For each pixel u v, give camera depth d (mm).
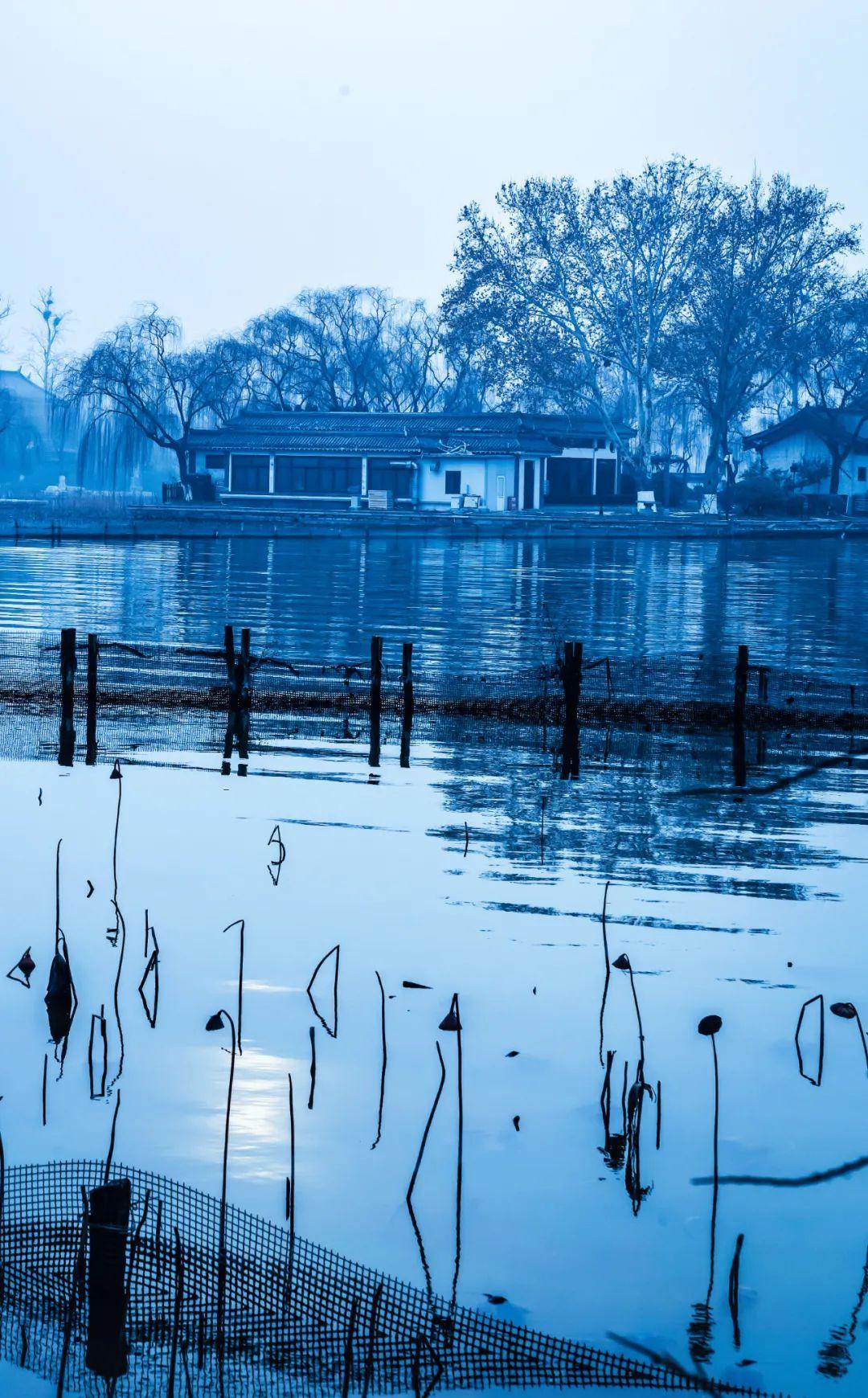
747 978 9422
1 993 8844
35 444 149375
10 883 11570
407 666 18719
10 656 26219
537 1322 5379
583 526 83750
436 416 98062
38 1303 5418
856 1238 6062
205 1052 7879
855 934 10469
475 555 63375
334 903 11109
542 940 10242
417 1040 8148
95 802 14945
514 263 93562
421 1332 5309
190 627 32250
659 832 13953
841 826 14375
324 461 95688
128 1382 5059
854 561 63312
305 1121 6996
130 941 10023
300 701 21812
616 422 102062
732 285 90875
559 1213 6207
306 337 120188
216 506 93250
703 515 91250
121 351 98625
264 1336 5223
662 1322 5465
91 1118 6984
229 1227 5969
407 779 16547
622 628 34406
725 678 25406
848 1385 5094
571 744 18578
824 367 102875
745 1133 7016
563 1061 7883
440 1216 6137
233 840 13305
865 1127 7102
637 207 91000
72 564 54625
